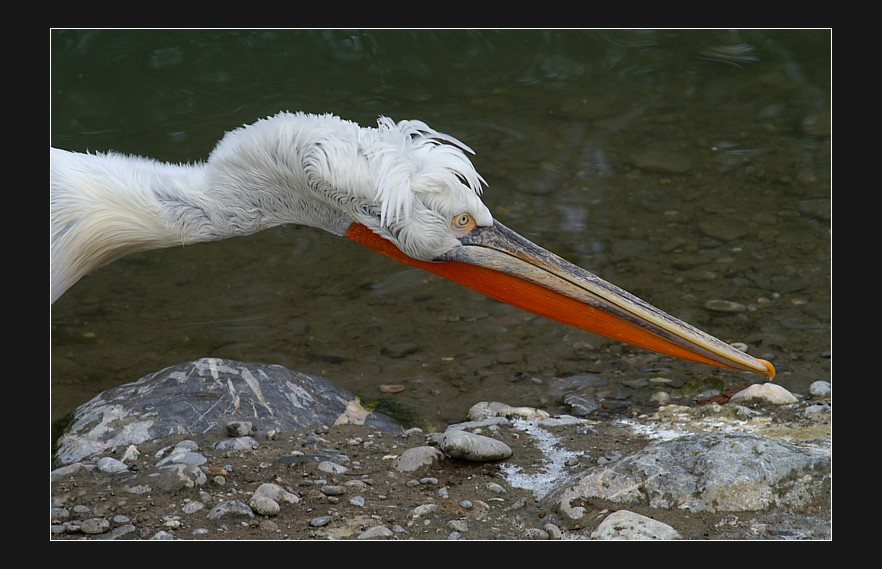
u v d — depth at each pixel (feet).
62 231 30.27
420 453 31.78
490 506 29.37
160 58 60.54
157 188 31.14
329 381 37.86
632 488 28.53
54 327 42.60
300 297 44.75
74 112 56.13
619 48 63.21
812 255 45.93
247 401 35.01
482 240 32.12
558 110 57.67
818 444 31.58
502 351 41.16
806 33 64.03
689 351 32.24
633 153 53.88
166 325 42.80
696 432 34.19
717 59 61.98
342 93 58.65
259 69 60.29
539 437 34.19
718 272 44.96
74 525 27.55
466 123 56.18
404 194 30.63
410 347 41.39
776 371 38.70
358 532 27.53
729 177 51.85
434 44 63.00
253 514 28.35
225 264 47.09
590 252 46.37
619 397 37.78
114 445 32.81
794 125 55.88
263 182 31.42
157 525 27.78
